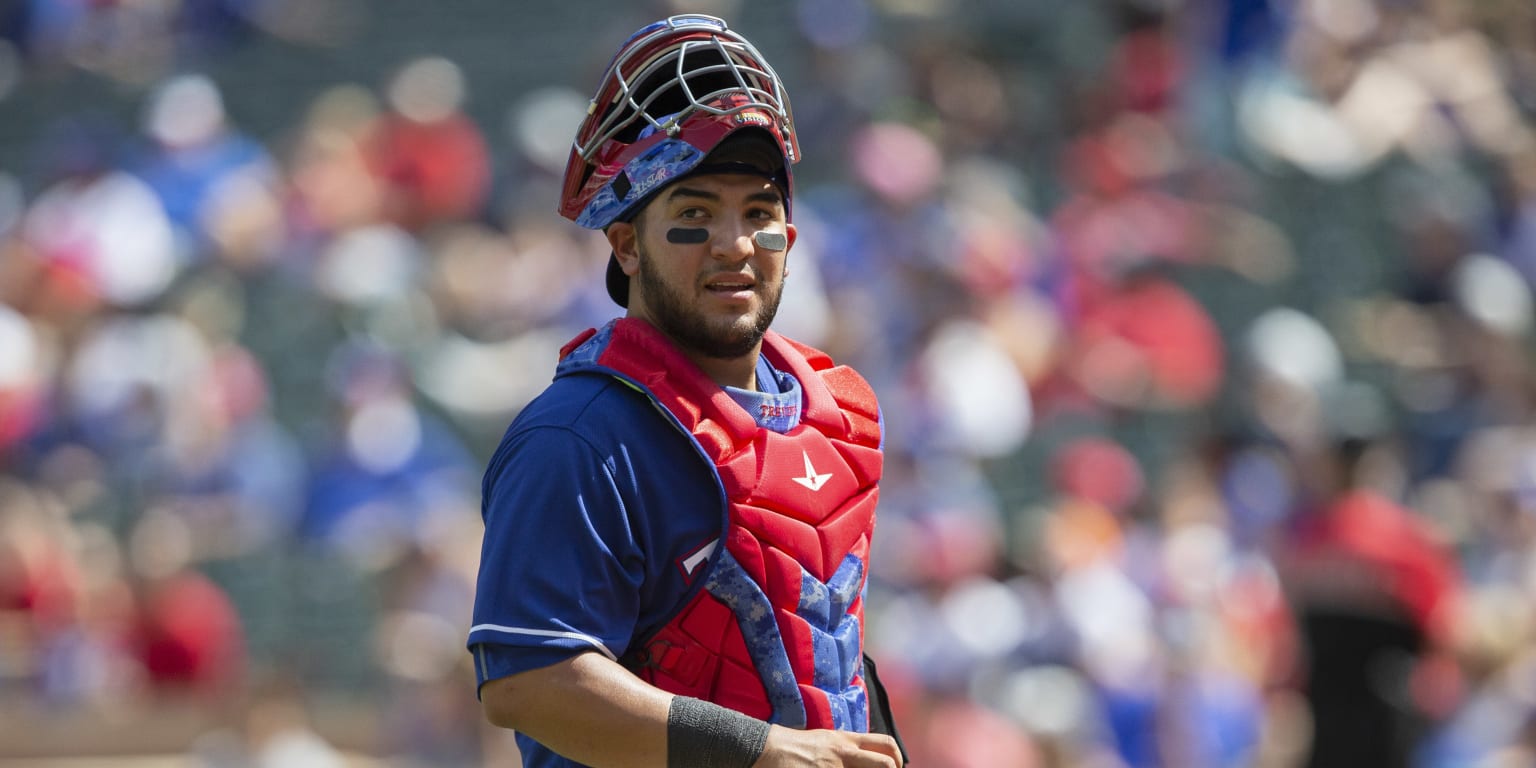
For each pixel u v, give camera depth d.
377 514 29.55
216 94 41.47
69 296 32.66
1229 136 39.72
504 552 7.65
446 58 44.03
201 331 32.66
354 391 30.42
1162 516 28.44
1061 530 27.47
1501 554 30.11
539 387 32.88
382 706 26.72
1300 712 26.05
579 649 7.52
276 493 31.30
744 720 7.50
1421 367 35.09
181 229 35.25
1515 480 30.89
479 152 38.66
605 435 7.82
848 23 41.53
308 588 29.58
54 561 27.47
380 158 37.59
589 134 8.44
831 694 7.99
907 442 30.16
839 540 8.09
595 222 8.30
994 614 26.84
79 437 31.25
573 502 7.67
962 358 31.47
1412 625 22.03
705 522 7.89
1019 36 43.41
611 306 33.16
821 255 33.97
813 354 8.94
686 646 7.88
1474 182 39.34
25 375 31.23
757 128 8.02
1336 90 40.75
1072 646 25.83
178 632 27.03
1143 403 33.62
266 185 36.84
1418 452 33.28
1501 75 43.66
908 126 38.88
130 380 31.31
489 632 7.55
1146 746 25.52
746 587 7.85
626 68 8.36
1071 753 25.06
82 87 43.06
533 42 44.16
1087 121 40.59
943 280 33.12
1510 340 35.12
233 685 27.02
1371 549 22.06
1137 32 41.88
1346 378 35.16
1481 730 24.64
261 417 32.78
